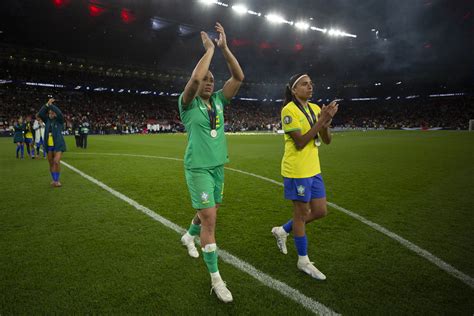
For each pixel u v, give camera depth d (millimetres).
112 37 43406
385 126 50844
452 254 3357
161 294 2621
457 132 32781
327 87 66938
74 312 2381
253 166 9461
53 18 36625
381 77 63062
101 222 4352
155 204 5246
